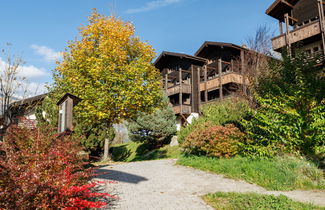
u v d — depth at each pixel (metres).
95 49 15.05
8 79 9.01
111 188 6.86
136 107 14.96
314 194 5.92
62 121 8.78
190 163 10.36
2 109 8.70
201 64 28.34
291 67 10.42
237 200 5.38
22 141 5.70
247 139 10.40
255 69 16.14
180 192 6.54
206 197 5.93
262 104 10.11
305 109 8.80
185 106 26.25
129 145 27.00
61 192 4.05
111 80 13.65
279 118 9.25
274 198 5.22
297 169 7.49
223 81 23.06
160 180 7.95
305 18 18.97
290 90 9.34
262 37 17.97
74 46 15.50
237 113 13.61
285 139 9.00
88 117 14.45
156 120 21.25
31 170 4.29
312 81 9.20
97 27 15.21
